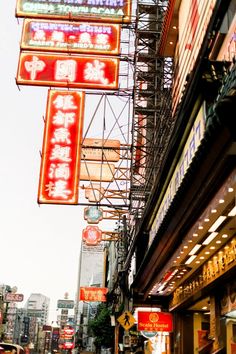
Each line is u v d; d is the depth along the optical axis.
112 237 36.66
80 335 106.81
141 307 23.61
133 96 26.30
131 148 25.89
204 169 8.37
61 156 19.83
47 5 22.62
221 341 14.88
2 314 83.75
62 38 22.02
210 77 9.48
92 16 22.44
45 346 146.25
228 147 7.21
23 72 21.41
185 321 21.38
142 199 25.56
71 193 19.38
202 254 14.27
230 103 6.30
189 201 10.02
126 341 21.05
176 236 12.91
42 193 19.34
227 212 10.16
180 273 17.19
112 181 25.77
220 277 13.48
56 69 21.53
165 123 21.20
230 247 12.42
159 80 26.86
